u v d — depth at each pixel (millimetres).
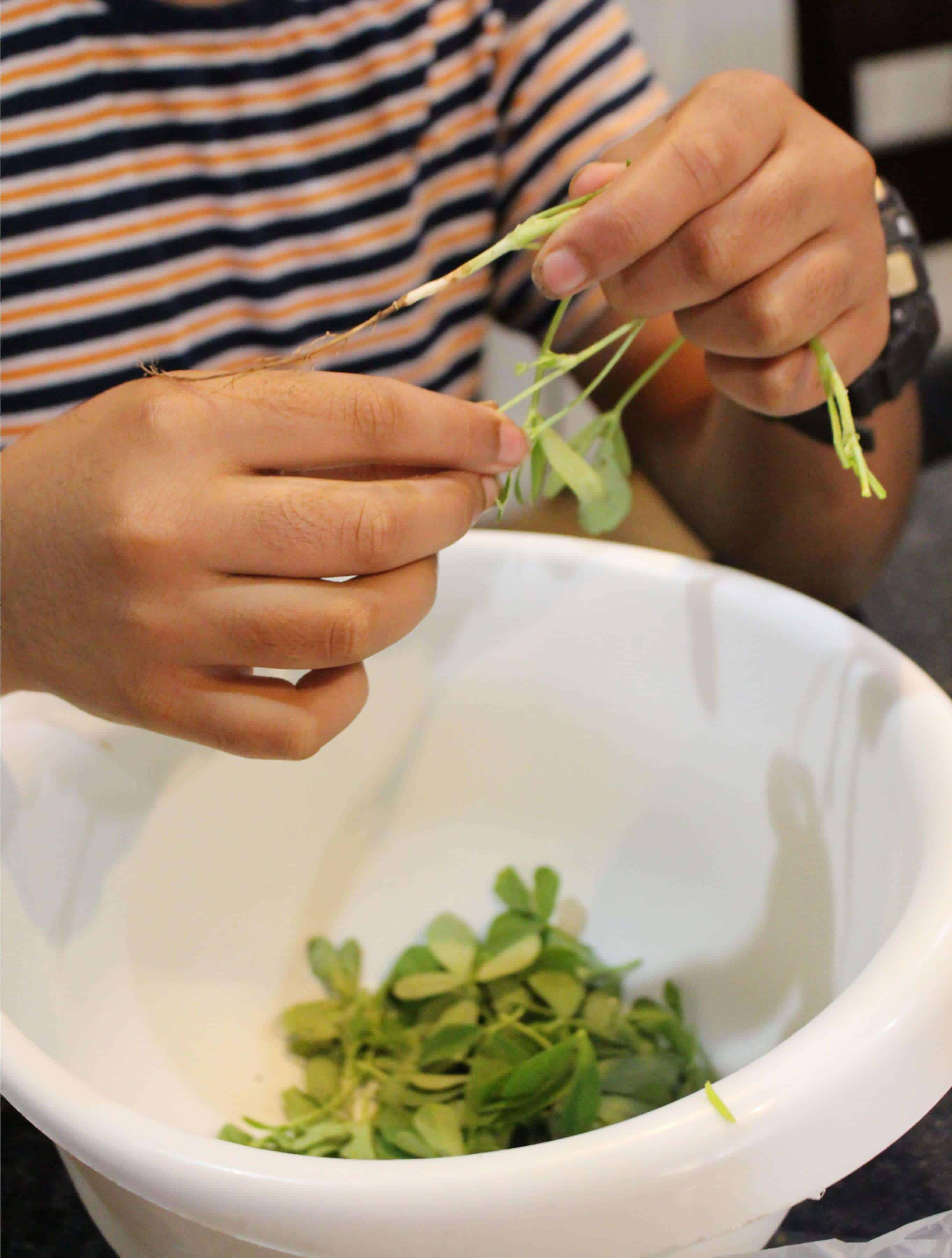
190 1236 480
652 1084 587
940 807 515
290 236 826
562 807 656
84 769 572
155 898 596
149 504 510
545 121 867
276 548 509
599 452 629
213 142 785
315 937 652
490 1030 613
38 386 808
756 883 608
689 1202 449
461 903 667
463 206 896
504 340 1425
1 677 571
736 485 731
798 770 585
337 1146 584
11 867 545
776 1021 593
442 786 660
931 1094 465
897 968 472
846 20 1282
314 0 770
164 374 538
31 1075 475
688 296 542
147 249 792
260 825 625
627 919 649
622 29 881
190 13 752
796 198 536
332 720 532
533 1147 452
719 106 532
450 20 826
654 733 628
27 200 765
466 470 539
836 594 761
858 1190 560
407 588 527
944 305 1668
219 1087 599
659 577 614
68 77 751
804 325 554
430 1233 444
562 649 634
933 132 1571
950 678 731
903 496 750
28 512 528
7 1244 564
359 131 807
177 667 525
